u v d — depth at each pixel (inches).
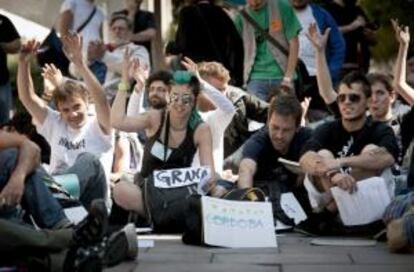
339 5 637.3
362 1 809.5
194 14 576.4
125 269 336.8
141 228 431.2
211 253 371.6
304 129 439.5
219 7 577.0
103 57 577.3
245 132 501.7
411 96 499.8
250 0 568.4
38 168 333.1
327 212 415.2
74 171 407.5
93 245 308.8
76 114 440.5
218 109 456.1
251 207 392.2
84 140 443.8
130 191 426.3
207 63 508.4
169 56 588.1
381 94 479.8
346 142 426.6
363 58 644.7
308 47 571.2
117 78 577.0
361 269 337.4
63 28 595.5
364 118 426.3
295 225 423.8
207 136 431.2
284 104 433.1
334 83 579.8
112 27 588.7
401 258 359.3
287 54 566.3
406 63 551.2
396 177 423.2
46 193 329.4
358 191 406.9
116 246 328.5
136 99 475.5
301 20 577.3
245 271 334.6
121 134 474.3
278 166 435.8
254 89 570.9
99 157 444.1
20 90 444.1
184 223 415.2
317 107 565.3
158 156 431.8
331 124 430.6
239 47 574.6
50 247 309.1
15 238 305.1
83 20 597.9
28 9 852.6
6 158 323.6
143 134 499.8
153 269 337.1
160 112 435.8
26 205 329.1
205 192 419.5
